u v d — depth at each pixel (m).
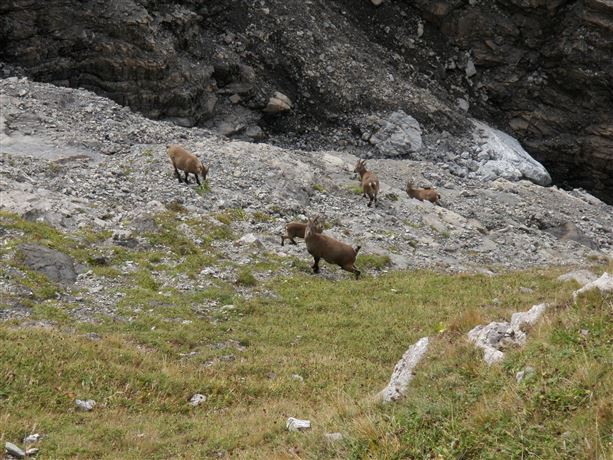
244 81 91.69
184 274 38.59
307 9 102.25
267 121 94.81
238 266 41.06
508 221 67.19
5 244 36.31
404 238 54.56
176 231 43.56
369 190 59.47
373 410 19.11
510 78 106.81
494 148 96.56
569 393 15.09
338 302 38.28
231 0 97.31
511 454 13.80
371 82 98.94
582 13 101.75
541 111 105.88
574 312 19.45
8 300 31.52
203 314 34.66
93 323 31.28
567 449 13.34
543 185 95.94
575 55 102.31
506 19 106.50
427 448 15.33
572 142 103.94
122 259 38.91
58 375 24.52
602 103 102.94
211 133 71.94
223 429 22.05
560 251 61.53
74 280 35.72
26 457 18.91
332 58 98.94
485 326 21.80
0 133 55.91
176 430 22.58
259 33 96.56
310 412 22.52
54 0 76.88
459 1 107.00
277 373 28.66
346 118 95.62
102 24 78.50
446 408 16.62
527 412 15.02
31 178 47.53
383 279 43.44
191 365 28.61
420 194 66.12
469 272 49.00
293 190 57.34
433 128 97.62
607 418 13.75
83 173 50.41
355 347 32.62
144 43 80.44
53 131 58.56
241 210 49.91
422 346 22.09
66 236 39.38
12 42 75.38
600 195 105.56
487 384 17.39
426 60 108.25
